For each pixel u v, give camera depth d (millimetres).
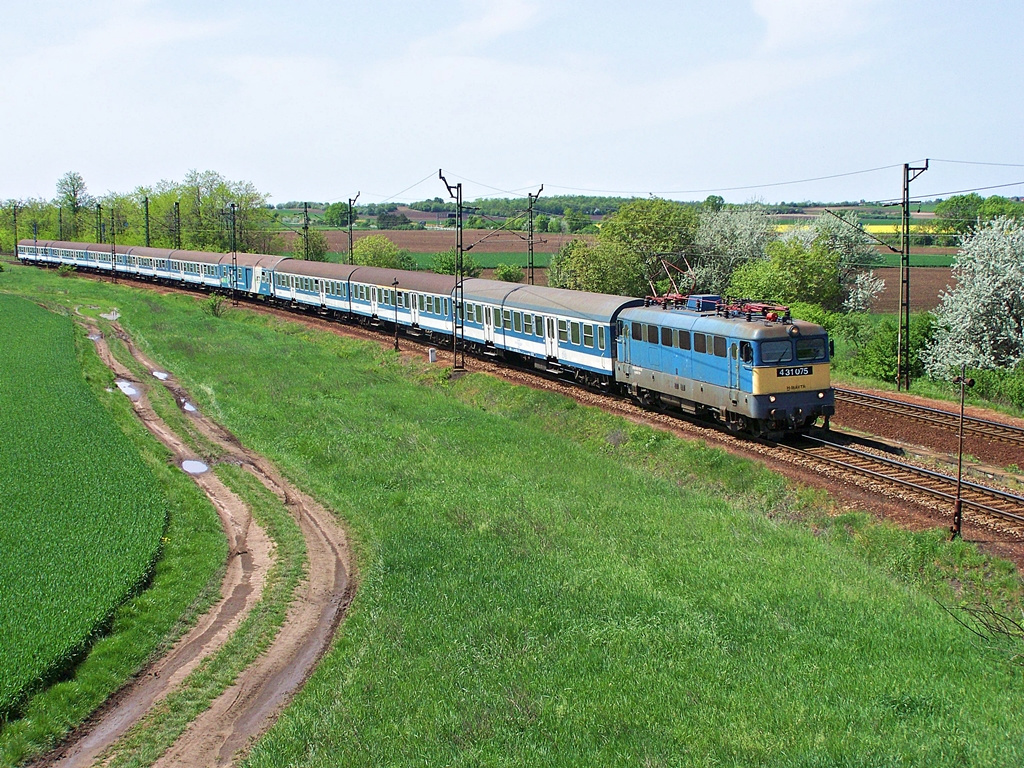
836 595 18984
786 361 28719
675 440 31125
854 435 31500
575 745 13719
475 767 13211
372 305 60688
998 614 17984
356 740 14141
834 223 68875
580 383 41562
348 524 25141
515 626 17906
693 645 16906
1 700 15031
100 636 17938
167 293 88875
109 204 151750
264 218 127438
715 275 70812
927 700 14547
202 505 26281
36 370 43938
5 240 157625
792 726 13922
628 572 20469
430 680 16000
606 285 66500
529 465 30312
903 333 41406
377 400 40906
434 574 20953
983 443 29672
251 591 20875
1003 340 41719
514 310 45062
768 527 23531
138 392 43000
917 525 21984
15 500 24906
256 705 15883
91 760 14219
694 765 12945
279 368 48969
